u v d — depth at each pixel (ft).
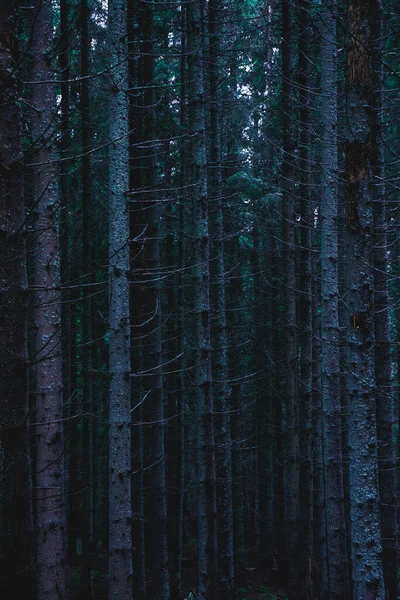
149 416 40.78
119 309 25.05
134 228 38.99
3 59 15.06
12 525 18.79
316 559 46.80
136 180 39.27
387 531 33.40
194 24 34.37
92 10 38.37
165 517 40.65
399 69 37.65
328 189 33.50
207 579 34.06
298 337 46.39
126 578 24.07
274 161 49.60
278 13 48.65
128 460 24.72
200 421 34.60
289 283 43.14
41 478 22.58
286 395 43.98
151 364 40.27
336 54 32.96
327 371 35.14
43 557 21.80
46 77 23.70
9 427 16.17
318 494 44.04
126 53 25.71
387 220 38.22
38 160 23.43
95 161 41.93
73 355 47.98
